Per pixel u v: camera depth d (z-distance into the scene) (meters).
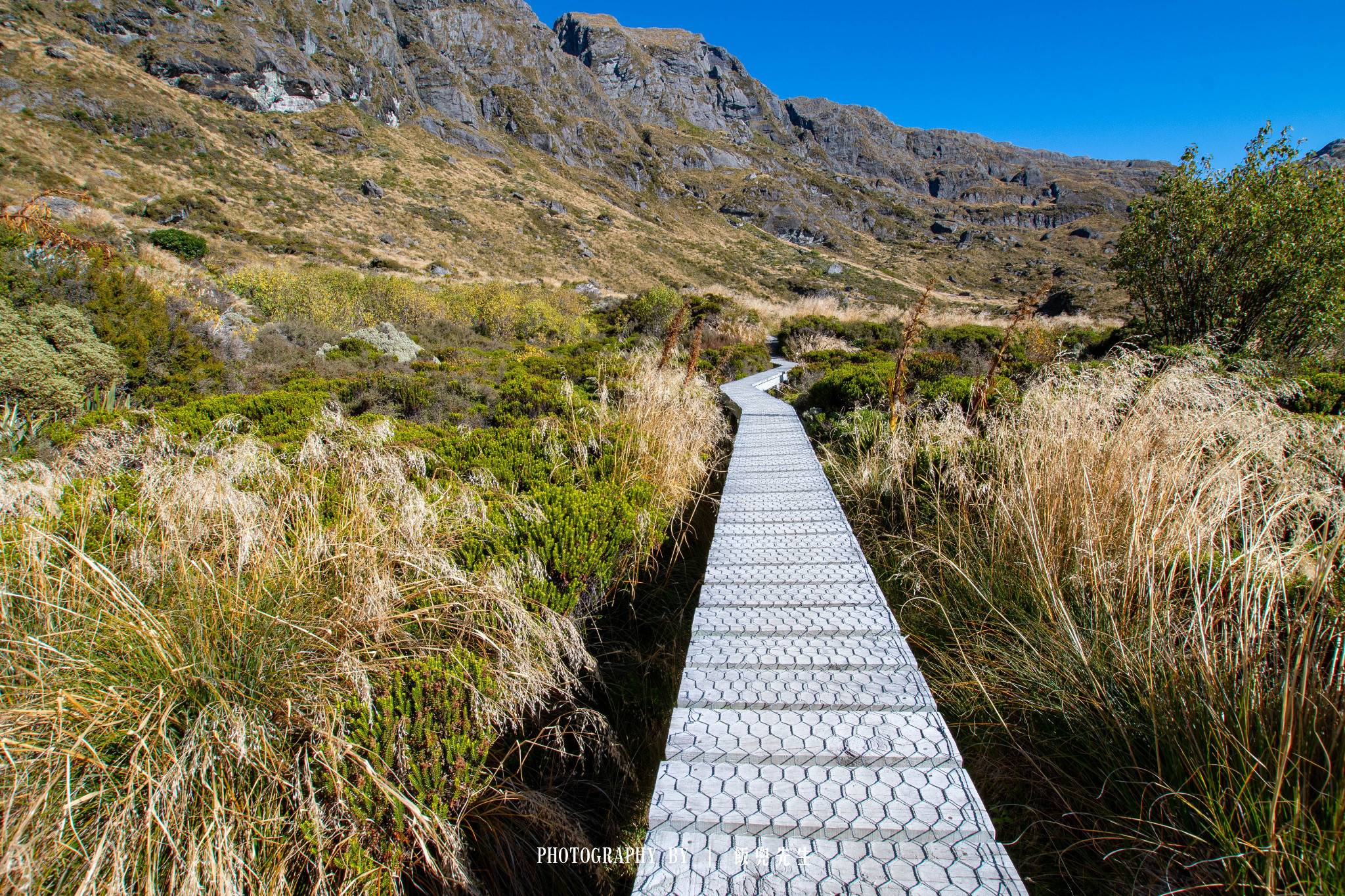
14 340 5.20
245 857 1.46
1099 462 2.90
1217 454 2.68
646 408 5.13
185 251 20.66
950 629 2.39
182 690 1.59
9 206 10.27
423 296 15.62
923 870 1.13
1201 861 1.41
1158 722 1.71
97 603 1.77
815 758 1.47
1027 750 1.95
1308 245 7.37
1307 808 1.31
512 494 2.93
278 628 1.80
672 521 3.96
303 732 1.64
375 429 3.02
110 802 1.40
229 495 2.02
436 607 2.01
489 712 1.83
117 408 5.79
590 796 2.17
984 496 3.31
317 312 12.58
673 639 2.93
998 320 19.03
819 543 3.01
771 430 6.29
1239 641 1.67
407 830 1.62
